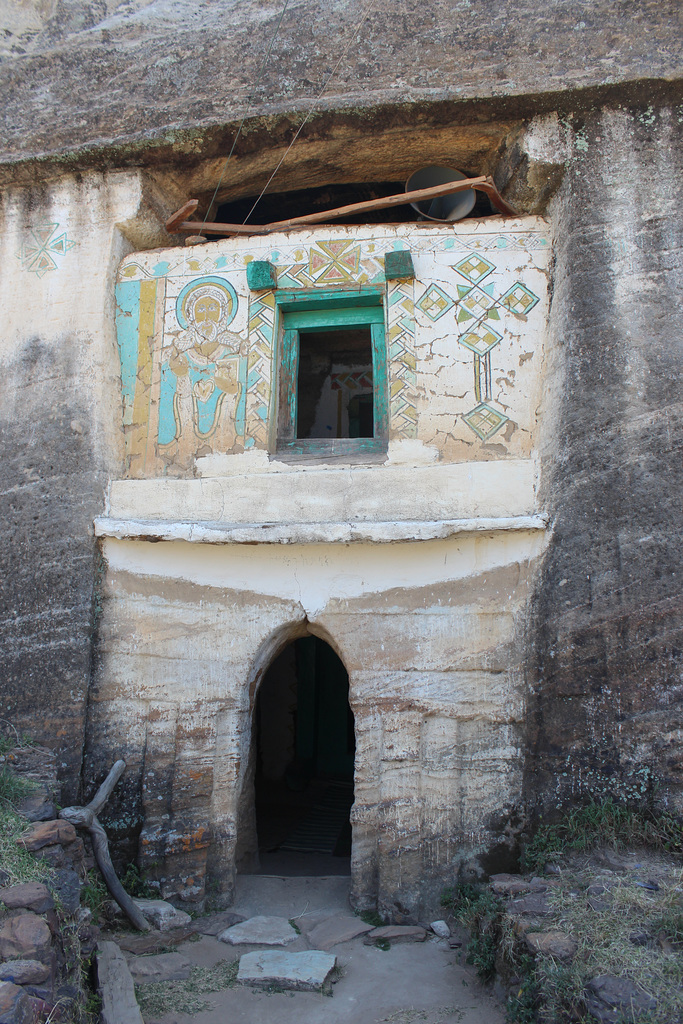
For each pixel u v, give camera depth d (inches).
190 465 214.5
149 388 220.7
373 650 197.2
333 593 200.1
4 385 220.7
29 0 225.1
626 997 123.5
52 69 222.7
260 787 342.3
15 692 202.5
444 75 203.2
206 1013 149.2
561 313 200.7
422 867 187.0
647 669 180.7
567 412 195.3
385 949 173.8
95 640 204.1
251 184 238.2
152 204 227.1
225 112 210.5
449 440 204.5
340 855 262.2
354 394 364.8
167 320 222.5
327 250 216.7
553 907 153.8
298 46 210.2
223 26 216.2
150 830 195.2
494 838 187.5
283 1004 153.1
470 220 213.2
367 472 203.8
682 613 179.9
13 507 212.4
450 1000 153.6
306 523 198.7
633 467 187.8
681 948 135.9
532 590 192.7
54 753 197.3
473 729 192.7
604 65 197.0
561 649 187.2
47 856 159.3
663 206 196.7
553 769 184.4
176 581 205.3
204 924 185.8
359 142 219.0
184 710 200.7
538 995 133.6
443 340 208.7
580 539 189.3
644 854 171.2
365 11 209.0
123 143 215.6
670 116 199.8
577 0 201.5
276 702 354.6
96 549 207.0
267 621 202.2
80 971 145.1
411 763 191.3
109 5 224.7
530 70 199.9
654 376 190.1
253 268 213.3
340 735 353.1
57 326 220.8
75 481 210.4
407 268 207.0
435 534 189.5
